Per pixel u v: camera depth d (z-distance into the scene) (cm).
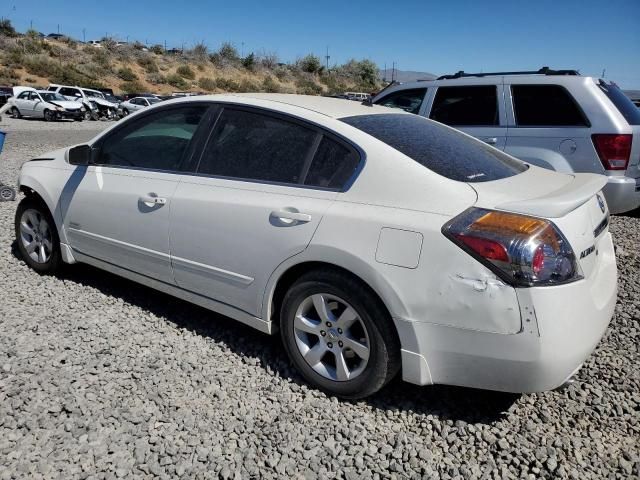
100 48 6066
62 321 389
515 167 346
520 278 247
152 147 396
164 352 352
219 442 270
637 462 260
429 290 263
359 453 265
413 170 287
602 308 278
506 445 270
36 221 476
